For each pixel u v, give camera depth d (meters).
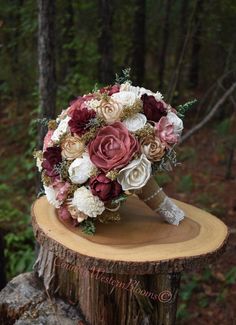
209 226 2.02
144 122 1.82
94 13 5.98
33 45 6.41
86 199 1.78
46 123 2.11
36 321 2.08
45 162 1.88
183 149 5.95
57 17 5.84
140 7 6.25
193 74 6.32
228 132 5.29
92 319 2.08
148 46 7.25
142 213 2.10
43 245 1.88
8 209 5.05
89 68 5.88
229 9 4.54
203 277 3.98
